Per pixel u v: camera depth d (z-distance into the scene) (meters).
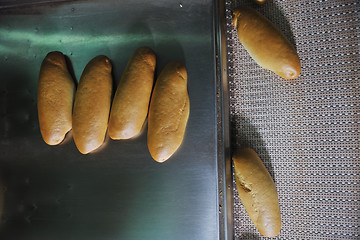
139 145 0.52
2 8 0.58
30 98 0.56
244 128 0.53
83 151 0.50
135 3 0.54
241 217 0.52
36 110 0.55
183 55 0.52
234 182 0.52
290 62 0.48
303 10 0.52
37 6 0.57
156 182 0.51
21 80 0.56
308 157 0.51
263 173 0.49
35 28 0.56
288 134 0.51
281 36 0.49
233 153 0.51
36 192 0.54
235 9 0.52
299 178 0.51
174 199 0.50
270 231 0.48
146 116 0.51
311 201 0.50
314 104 0.51
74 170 0.53
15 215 0.54
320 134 0.50
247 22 0.49
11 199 0.54
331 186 0.50
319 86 0.51
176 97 0.48
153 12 0.53
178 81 0.49
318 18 0.51
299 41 0.52
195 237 0.49
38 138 0.55
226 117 0.51
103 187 0.52
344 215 0.49
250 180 0.48
